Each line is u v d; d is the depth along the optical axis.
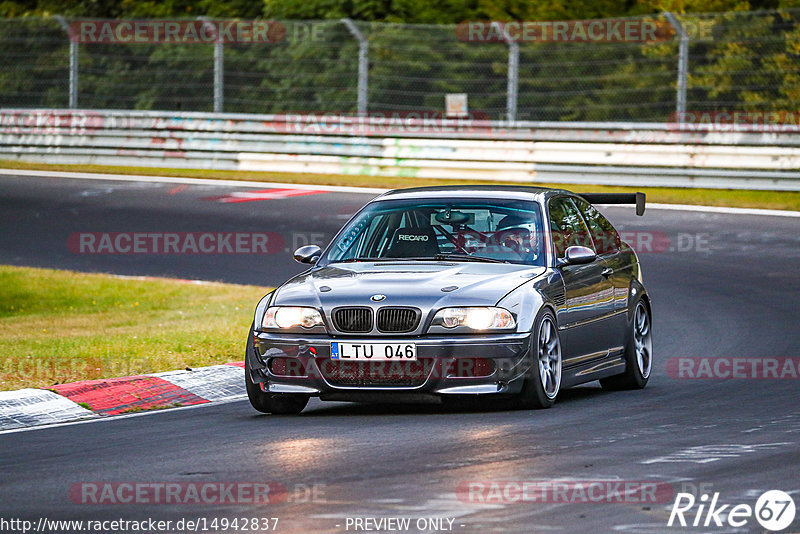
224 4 114.69
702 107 86.69
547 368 26.22
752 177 72.62
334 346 25.09
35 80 101.00
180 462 20.67
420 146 81.25
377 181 80.88
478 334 24.94
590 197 32.50
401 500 17.20
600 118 91.50
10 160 93.00
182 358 34.28
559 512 16.39
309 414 26.53
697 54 87.44
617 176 75.62
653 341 38.41
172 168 88.50
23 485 19.02
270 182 81.19
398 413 26.05
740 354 35.31
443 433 22.92
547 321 26.25
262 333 25.97
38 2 118.81
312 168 84.75
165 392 29.36
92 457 21.45
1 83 101.12
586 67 92.12
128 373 32.03
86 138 90.94
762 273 51.53
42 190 78.88
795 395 27.88
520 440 21.94
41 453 22.05
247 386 26.34
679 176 74.12
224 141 87.25
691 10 94.94
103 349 36.16
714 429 23.03
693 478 18.47
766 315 42.59
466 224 28.33
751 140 73.94
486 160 79.38
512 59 81.31
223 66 96.44
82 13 116.31
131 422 25.77
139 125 89.44
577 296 27.72
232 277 54.75
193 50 100.25
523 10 99.06
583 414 25.20
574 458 20.12
